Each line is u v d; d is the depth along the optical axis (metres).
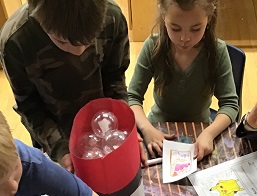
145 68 1.55
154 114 1.70
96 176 0.99
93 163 0.95
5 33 1.12
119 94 1.35
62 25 0.90
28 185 0.93
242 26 2.80
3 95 2.53
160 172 1.20
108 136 1.05
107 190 1.03
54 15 0.90
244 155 1.22
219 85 1.52
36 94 1.27
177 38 1.37
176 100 1.61
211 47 1.47
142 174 1.20
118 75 1.35
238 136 1.28
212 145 1.26
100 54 1.23
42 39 1.11
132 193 1.08
